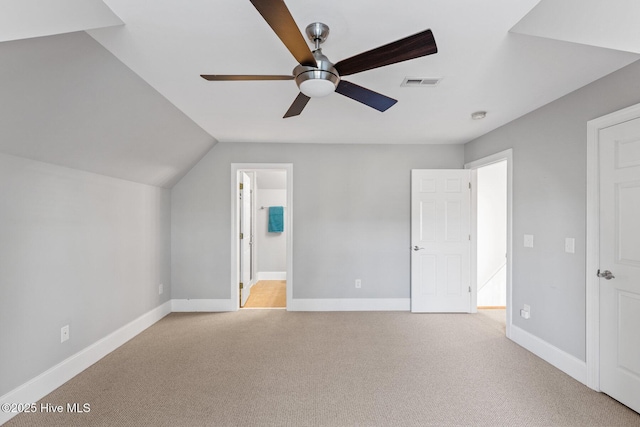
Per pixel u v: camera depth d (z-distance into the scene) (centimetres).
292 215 424
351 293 427
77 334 255
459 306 416
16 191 203
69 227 247
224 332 345
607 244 222
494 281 461
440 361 277
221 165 421
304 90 169
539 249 286
